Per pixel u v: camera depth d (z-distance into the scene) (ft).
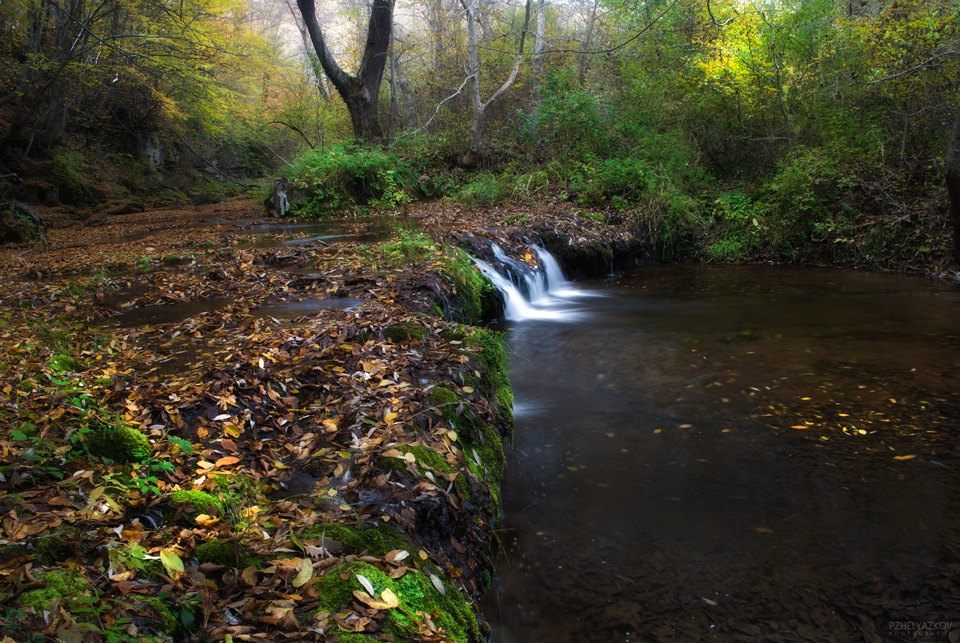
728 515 11.80
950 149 30.89
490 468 11.30
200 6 67.41
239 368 12.65
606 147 51.57
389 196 56.03
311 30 65.21
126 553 6.42
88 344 15.85
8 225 45.80
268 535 7.29
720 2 51.60
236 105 90.84
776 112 45.60
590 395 18.21
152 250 35.27
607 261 39.70
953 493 12.30
